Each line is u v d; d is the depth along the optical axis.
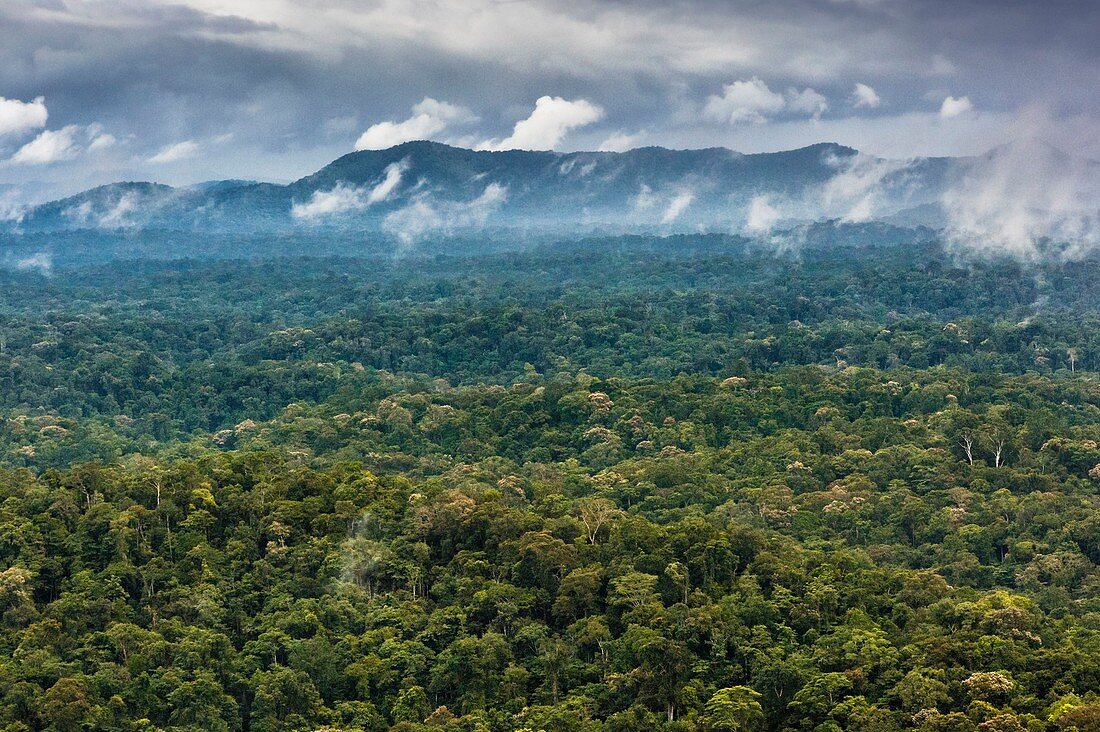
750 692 116.94
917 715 110.00
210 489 155.88
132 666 123.81
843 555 146.00
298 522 150.88
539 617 136.25
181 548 144.88
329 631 133.12
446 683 125.31
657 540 142.62
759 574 139.00
